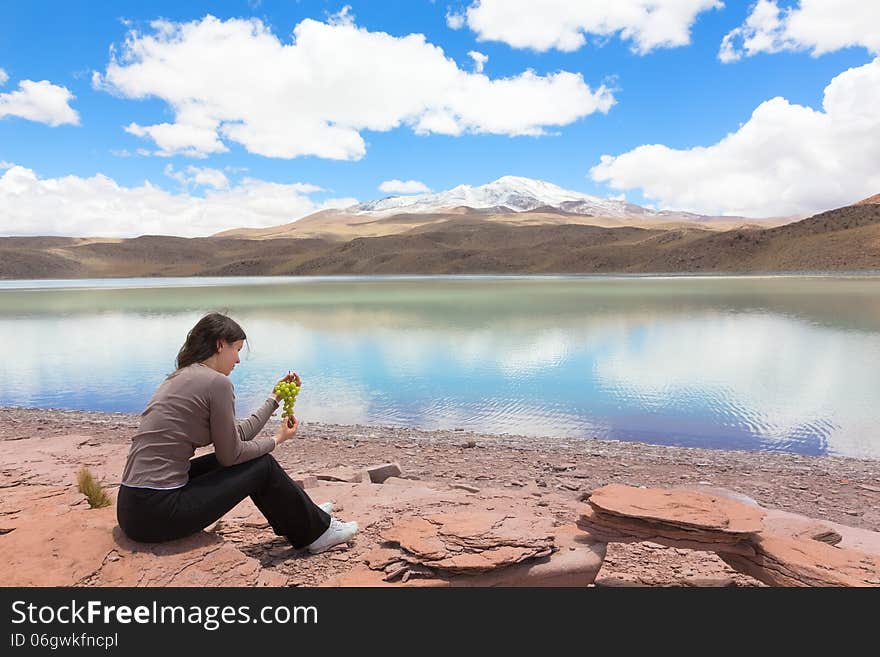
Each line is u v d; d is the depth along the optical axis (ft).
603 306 126.72
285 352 65.10
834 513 18.75
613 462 25.46
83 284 372.17
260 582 10.37
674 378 49.29
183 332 91.15
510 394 43.91
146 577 9.86
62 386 50.14
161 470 10.29
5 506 13.14
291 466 23.53
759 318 98.12
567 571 10.87
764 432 33.73
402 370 53.78
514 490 19.03
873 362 55.88
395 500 15.49
